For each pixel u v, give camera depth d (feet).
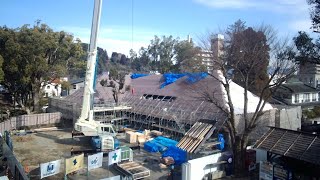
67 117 150.10
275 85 85.71
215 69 88.43
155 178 73.20
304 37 78.95
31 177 73.92
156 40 298.35
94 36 101.04
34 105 173.47
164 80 149.48
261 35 87.40
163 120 120.47
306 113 154.20
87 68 102.83
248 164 76.48
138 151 98.63
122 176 71.26
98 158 68.90
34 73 162.20
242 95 112.16
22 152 98.48
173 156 84.17
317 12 80.84
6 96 218.38
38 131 133.08
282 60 85.71
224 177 71.87
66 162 65.41
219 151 83.05
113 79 193.36
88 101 104.06
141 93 151.74
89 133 100.73
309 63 82.64
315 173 60.95
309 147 61.11
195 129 81.87
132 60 404.57
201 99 106.01
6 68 151.53
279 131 69.21
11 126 136.67
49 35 159.74
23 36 150.00
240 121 97.35
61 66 171.63
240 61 86.74
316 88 187.83
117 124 139.03
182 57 252.83
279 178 62.80
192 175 67.46
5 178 57.36
